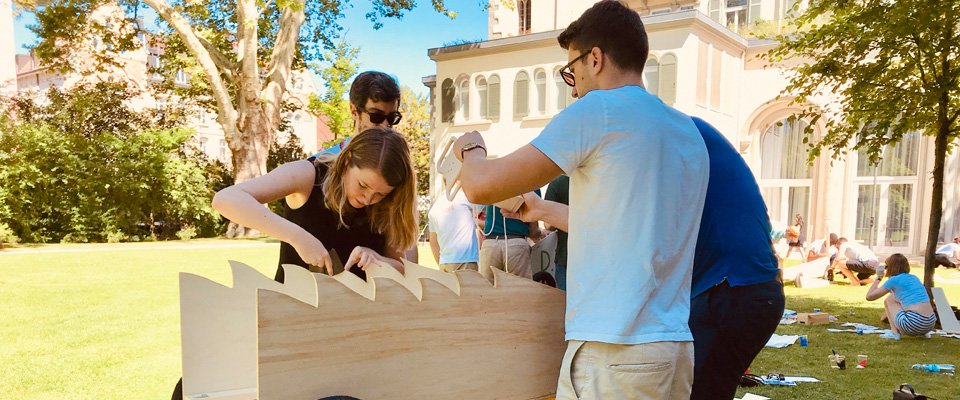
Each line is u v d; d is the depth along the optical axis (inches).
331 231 84.1
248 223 72.5
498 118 773.3
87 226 701.3
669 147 62.1
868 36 255.4
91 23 711.7
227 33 775.1
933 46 246.5
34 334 208.5
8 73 944.9
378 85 94.8
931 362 196.5
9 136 667.4
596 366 60.2
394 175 77.8
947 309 264.7
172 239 767.7
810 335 242.7
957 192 618.2
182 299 65.9
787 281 443.5
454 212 220.5
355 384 61.4
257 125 740.0
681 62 624.7
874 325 268.2
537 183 60.7
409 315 64.9
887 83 269.1
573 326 62.1
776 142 706.2
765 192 712.4
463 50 786.8
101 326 223.6
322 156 85.7
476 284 70.0
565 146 59.1
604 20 64.4
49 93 778.2
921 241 633.0
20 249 574.2
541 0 902.4
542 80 737.0
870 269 414.6
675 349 61.1
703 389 80.2
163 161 755.4
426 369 66.2
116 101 809.5
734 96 700.0
